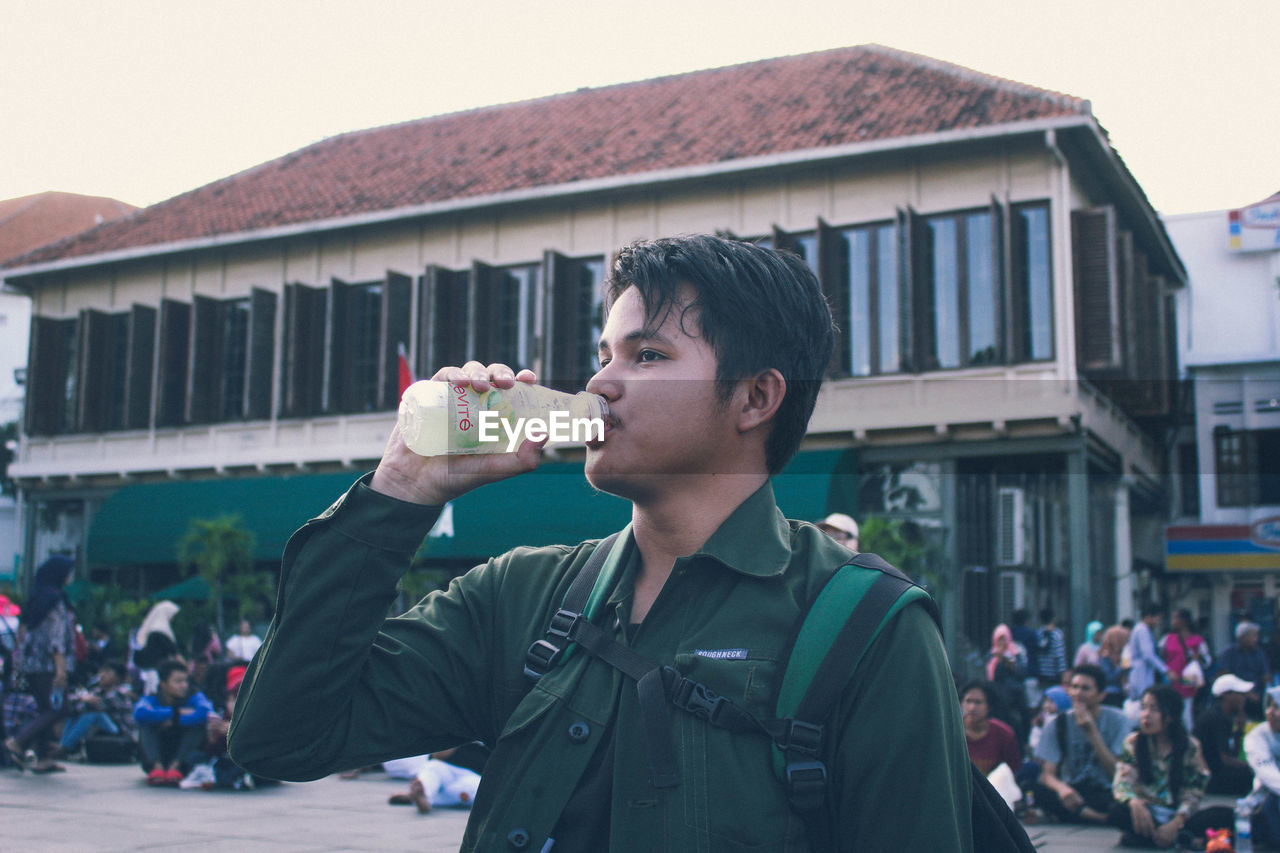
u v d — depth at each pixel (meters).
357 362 15.52
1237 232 14.06
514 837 1.00
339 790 7.45
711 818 0.93
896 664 0.98
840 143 12.82
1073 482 11.72
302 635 1.02
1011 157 12.28
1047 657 10.04
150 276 17.19
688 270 1.08
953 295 12.45
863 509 12.48
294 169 18.50
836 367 12.86
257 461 15.59
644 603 1.09
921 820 0.94
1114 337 11.74
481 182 15.29
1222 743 6.60
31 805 6.24
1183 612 9.87
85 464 16.86
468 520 12.91
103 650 13.00
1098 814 6.02
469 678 1.16
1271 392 13.39
